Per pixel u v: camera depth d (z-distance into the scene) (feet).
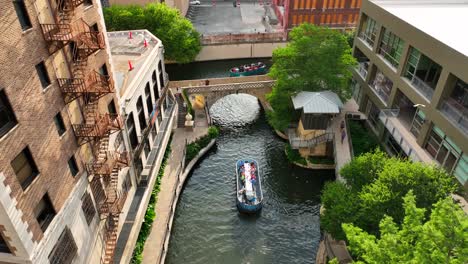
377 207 72.64
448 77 88.22
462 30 99.76
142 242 91.97
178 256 98.53
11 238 48.88
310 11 208.74
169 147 127.44
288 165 131.95
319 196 119.03
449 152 91.35
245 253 99.91
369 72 132.36
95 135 65.10
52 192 57.41
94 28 72.33
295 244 102.42
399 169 74.38
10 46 46.24
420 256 45.88
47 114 55.42
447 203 46.88
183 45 183.11
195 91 151.12
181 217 110.52
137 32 128.16
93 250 73.41
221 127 154.40
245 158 135.74
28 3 49.65
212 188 121.70
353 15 213.46
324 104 118.11
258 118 161.58
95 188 74.13
